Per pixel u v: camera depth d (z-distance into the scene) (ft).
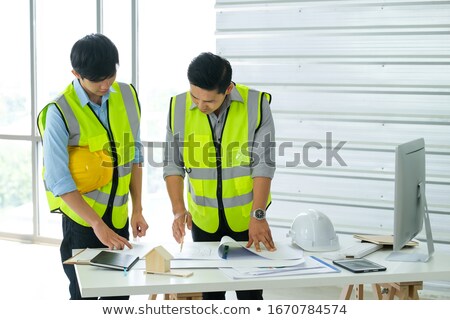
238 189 9.51
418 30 14.24
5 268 16.57
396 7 14.33
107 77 8.20
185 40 16.35
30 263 17.02
